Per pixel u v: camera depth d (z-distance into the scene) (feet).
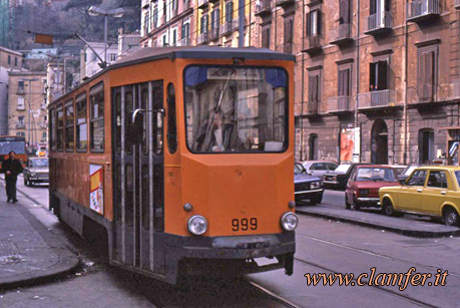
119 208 28.66
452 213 49.75
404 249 39.63
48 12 451.53
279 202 24.88
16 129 342.03
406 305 24.90
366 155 122.11
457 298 26.14
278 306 24.75
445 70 103.04
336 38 129.49
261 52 25.38
